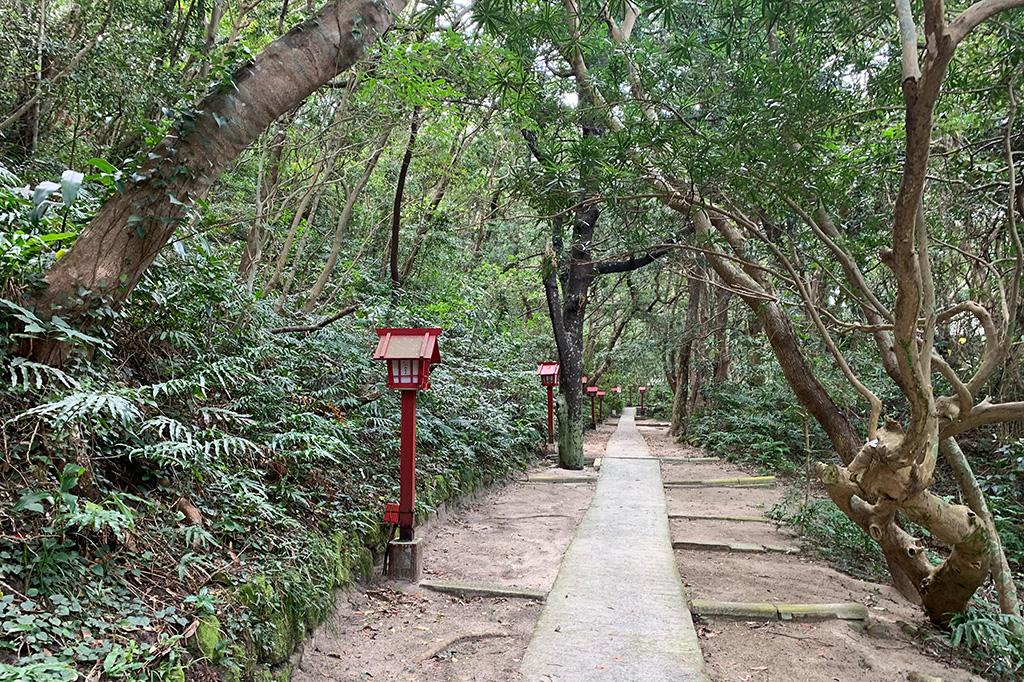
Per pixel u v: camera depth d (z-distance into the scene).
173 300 4.06
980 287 6.85
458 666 3.39
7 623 2.12
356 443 5.50
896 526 4.45
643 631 3.74
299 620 3.24
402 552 4.55
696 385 14.85
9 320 3.00
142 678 2.19
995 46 4.48
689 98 3.95
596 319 21.03
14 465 2.70
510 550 5.53
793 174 3.53
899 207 2.80
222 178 7.34
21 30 5.43
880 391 8.50
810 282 4.45
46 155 5.85
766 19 4.29
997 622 4.23
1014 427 7.83
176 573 2.88
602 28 4.34
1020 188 4.45
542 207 3.85
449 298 10.89
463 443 7.44
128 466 3.35
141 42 5.63
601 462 10.79
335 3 3.85
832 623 4.21
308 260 9.45
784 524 6.78
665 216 6.29
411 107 7.35
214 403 4.25
